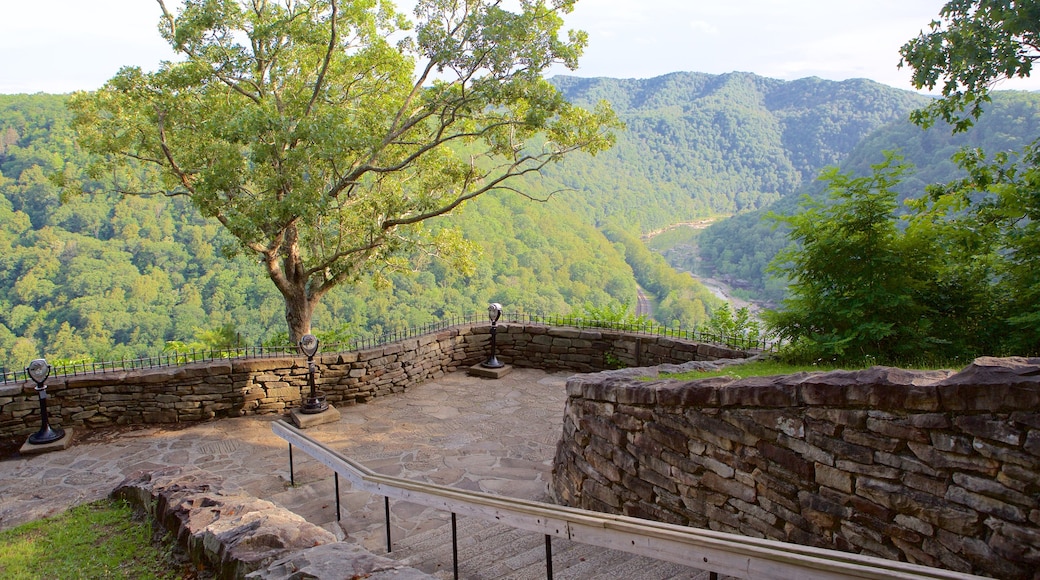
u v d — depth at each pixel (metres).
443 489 4.04
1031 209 6.46
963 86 8.65
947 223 6.82
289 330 14.29
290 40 12.46
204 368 8.98
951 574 1.79
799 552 2.13
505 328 11.84
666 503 4.83
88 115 13.41
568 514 3.11
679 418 4.68
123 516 4.81
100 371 8.79
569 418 6.12
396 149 14.66
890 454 3.39
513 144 12.86
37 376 7.88
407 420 9.16
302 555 2.99
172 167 13.21
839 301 6.37
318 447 5.75
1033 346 5.61
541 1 11.59
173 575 3.68
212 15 11.49
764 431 4.06
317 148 11.07
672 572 3.96
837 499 3.65
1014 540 2.88
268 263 13.19
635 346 10.59
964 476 3.09
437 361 11.27
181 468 5.59
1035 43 7.94
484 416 9.31
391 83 14.59
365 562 2.88
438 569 4.49
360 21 12.96
